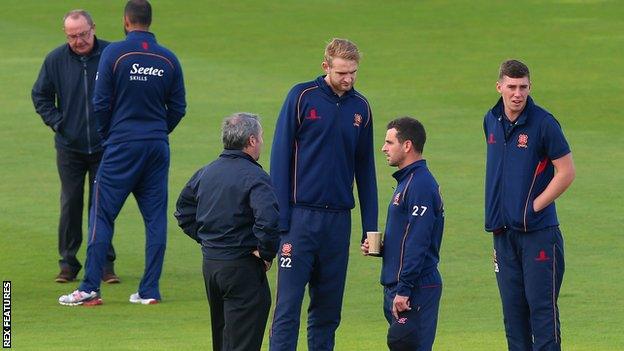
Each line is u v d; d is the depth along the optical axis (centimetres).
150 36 4428
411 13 11450
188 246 5353
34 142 7256
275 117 7750
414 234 3256
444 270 4909
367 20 11169
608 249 5162
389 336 3312
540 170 3381
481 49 9912
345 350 3788
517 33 10506
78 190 4816
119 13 11506
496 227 3447
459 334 4012
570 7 11575
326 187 3534
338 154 3541
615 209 5781
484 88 8581
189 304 4456
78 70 4728
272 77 8962
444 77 8944
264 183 3241
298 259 3547
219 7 11862
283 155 3534
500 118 3419
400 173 3316
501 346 3834
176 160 6788
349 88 3516
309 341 3656
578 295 4522
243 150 3300
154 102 4438
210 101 8200
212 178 3291
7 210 5853
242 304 3288
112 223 4466
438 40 10275
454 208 5847
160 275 4534
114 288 4716
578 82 8769
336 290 3619
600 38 10231
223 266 3278
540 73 9075
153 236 4488
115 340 3875
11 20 11206
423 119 7719
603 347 3834
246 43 10231
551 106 8106
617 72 9050
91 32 4700
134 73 4372
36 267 4984
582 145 7112
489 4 11788
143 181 4503
